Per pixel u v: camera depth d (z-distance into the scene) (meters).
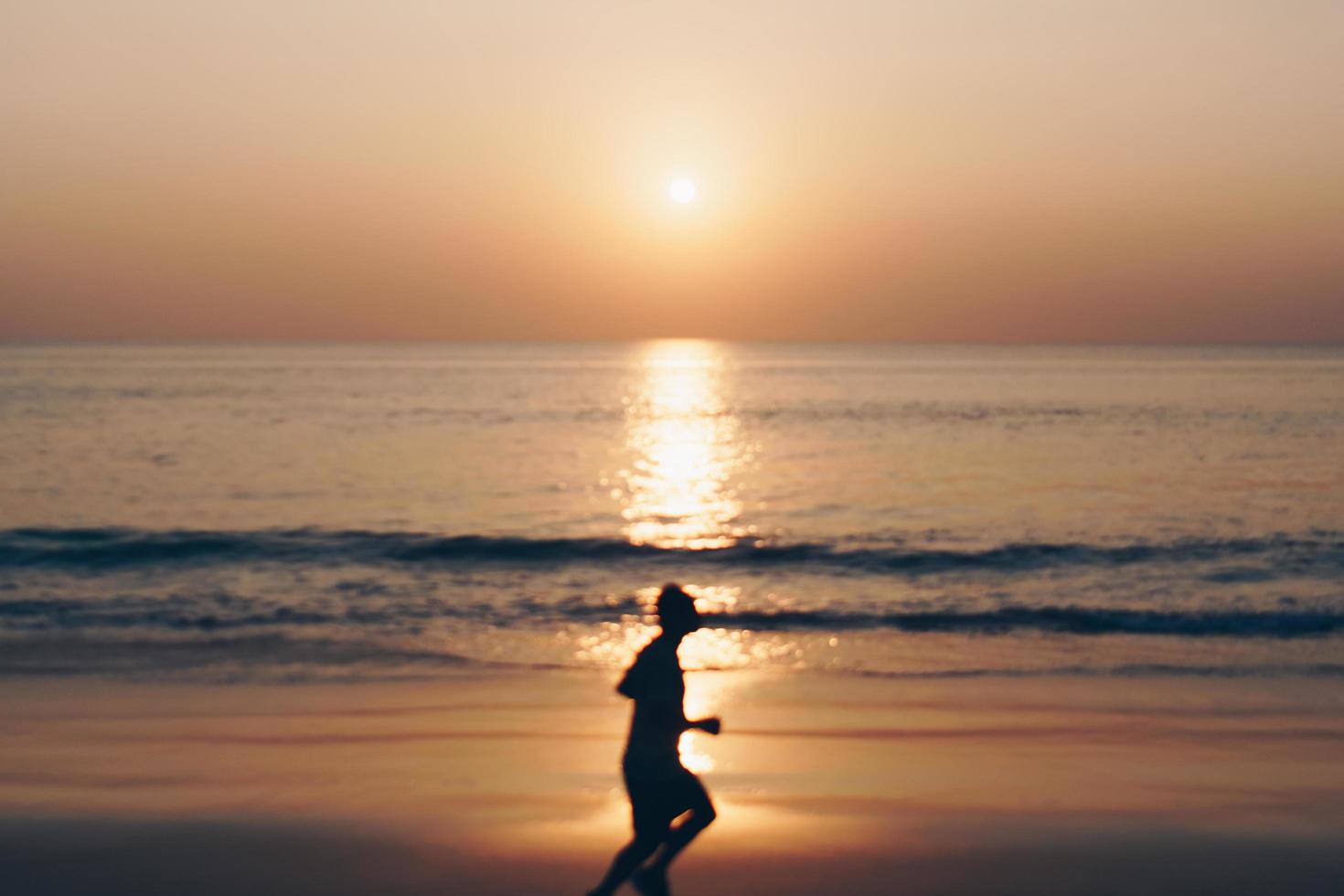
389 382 106.50
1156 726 10.51
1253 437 47.69
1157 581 19.64
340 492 31.75
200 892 6.30
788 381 121.06
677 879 6.46
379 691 11.82
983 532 25.22
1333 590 18.66
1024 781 8.71
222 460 38.56
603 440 49.81
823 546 23.17
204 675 12.53
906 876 6.54
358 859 6.78
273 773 8.80
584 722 10.55
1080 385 102.31
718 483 35.12
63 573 19.77
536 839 7.16
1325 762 9.31
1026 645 14.65
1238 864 6.77
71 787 8.34
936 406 73.50
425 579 19.83
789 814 7.76
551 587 19.22
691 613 5.94
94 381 98.06
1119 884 6.45
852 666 13.42
